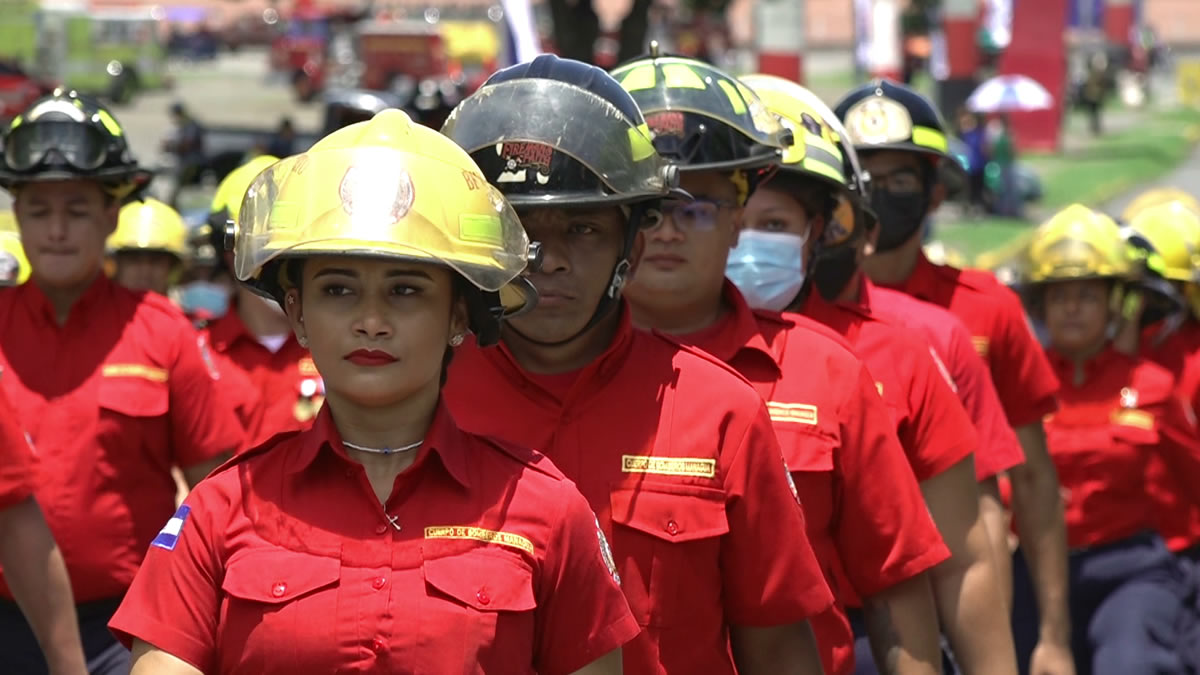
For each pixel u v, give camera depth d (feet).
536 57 35.37
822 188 44.96
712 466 34.40
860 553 40.09
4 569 48.42
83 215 55.88
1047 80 389.19
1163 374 68.69
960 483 45.32
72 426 55.01
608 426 34.78
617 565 34.24
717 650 35.01
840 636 40.52
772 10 243.81
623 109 34.91
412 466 28.17
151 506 56.34
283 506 28.27
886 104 60.13
